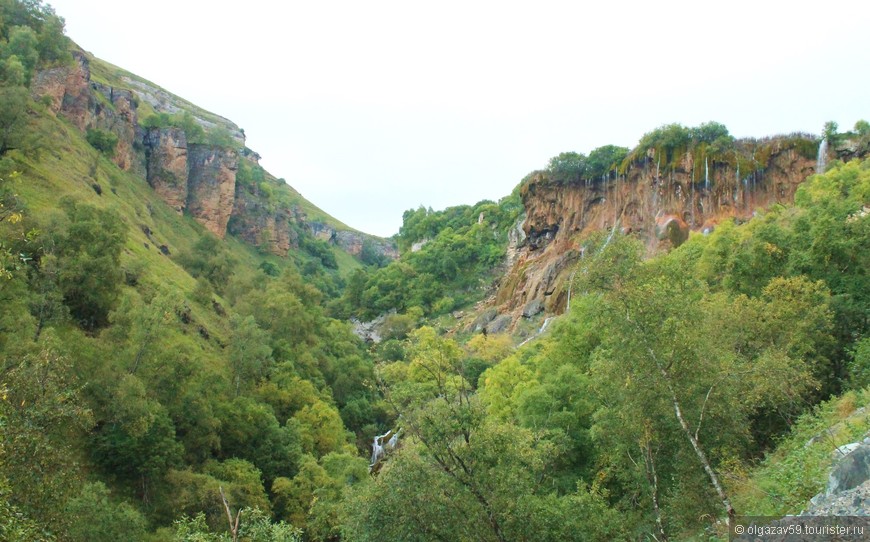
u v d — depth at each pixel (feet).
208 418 156.46
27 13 360.07
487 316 351.67
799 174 270.46
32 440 52.90
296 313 282.15
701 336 56.13
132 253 260.62
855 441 55.57
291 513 148.15
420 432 61.00
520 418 110.42
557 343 143.33
